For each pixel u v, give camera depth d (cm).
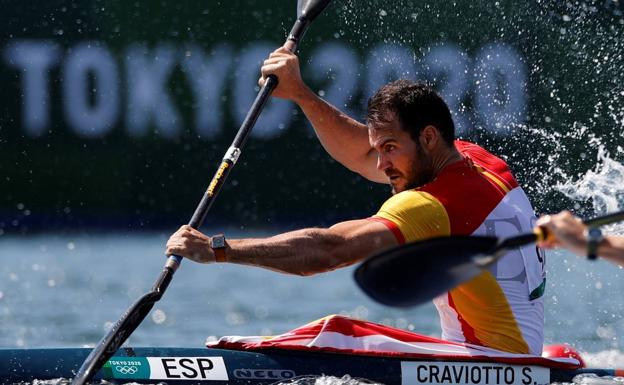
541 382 1357
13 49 4462
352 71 3991
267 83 1667
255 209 4481
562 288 2991
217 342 1445
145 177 4509
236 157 1595
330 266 1297
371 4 3788
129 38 4466
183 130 4484
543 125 3055
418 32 3562
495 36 3319
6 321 2630
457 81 3425
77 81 4481
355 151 1692
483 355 1349
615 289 2953
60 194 4512
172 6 4450
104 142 4500
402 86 1353
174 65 4469
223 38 4441
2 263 3769
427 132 1340
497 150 3231
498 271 1339
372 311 2833
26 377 1462
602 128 2777
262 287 3253
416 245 1108
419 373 1369
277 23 4394
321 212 4441
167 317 2688
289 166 4453
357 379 1380
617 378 1363
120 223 4509
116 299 2988
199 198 4491
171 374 1432
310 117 1692
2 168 4491
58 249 4147
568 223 1052
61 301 2959
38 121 4491
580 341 2322
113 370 1437
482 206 1322
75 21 4459
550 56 3142
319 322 1421
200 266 3747
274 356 1416
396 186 1396
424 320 2697
